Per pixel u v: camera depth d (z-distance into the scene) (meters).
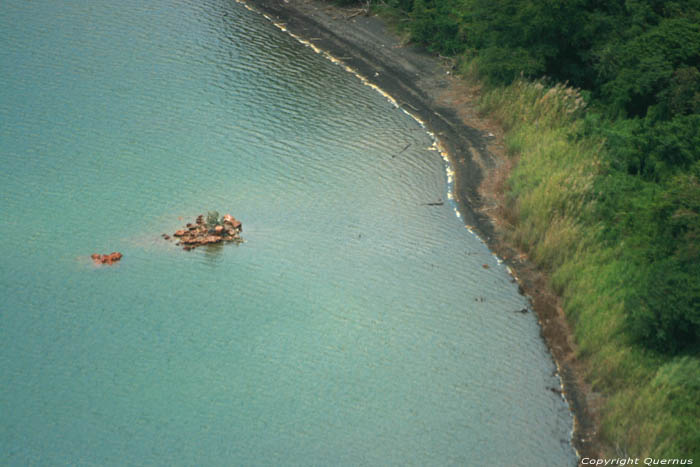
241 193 54.84
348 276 46.72
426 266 47.59
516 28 65.00
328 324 43.03
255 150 60.09
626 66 61.50
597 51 63.62
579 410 37.38
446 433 36.28
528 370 39.88
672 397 35.69
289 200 54.19
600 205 48.31
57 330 42.50
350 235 50.50
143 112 64.81
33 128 61.78
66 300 44.53
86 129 62.03
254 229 50.94
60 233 50.19
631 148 52.94
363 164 58.56
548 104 60.00
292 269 47.19
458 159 58.94
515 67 63.44
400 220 52.09
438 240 50.06
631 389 36.84
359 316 43.66
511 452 35.28
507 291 45.53
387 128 63.53
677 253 40.94
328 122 64.38
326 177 56.91
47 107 64.88
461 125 63.53
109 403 37.97
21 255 48.09
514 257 48.31
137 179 56.03
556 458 34.94
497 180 55.91
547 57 65.44
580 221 48.19
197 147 60.25
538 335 42.19
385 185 56.03
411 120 64.62
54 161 57.75
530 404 37.81
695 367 36.31
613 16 65.44
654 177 51.66
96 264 47.34
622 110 61.16
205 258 48.12
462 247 49.38
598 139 55.28
